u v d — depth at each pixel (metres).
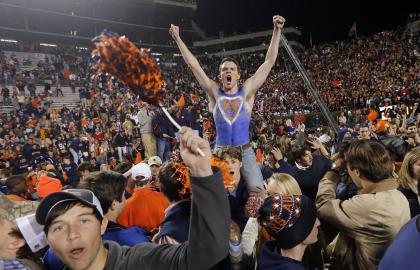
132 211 3.18
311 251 2.44
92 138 15.85
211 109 4.22
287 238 1.92
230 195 3.00
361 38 43.44
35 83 28.80
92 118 20.38
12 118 19.75
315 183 3.50
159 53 52.25
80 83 30.34
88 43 45.03
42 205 1.56
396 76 31.44
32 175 7.38
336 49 42.66
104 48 1.25
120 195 2.58
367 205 2.22
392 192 2.29
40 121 21.09
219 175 1.48
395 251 1.67
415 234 1.64
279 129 17.72
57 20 42.09
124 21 48.81
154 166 4.50
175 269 1.54
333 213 2.37
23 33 38.81
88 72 31.23
